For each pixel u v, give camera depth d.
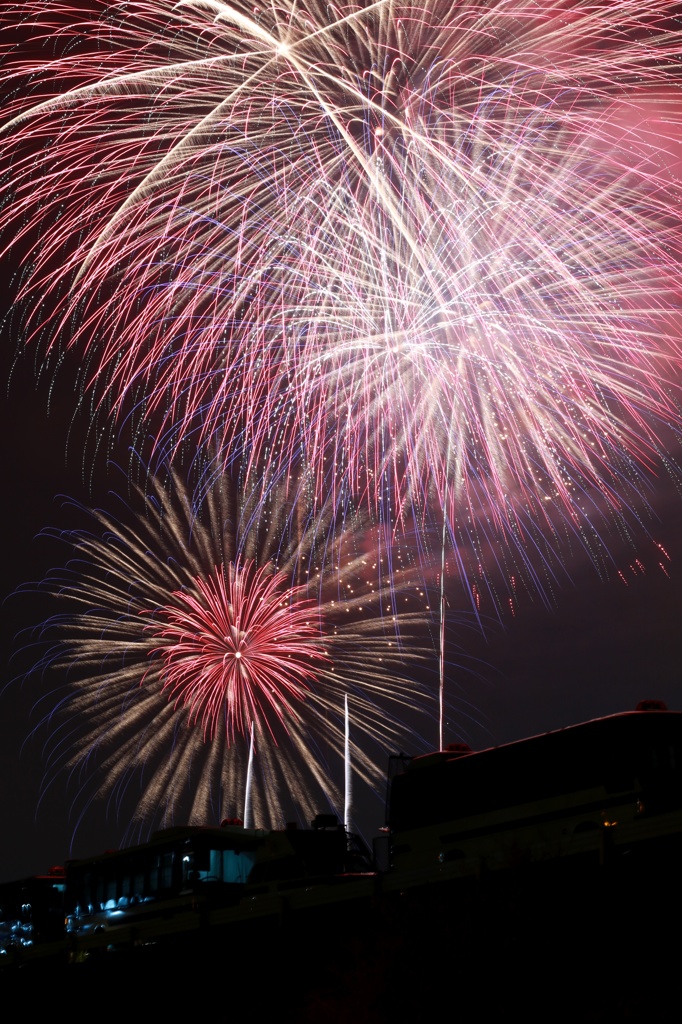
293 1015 18.88
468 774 21.73
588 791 19.55
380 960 16.81
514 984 15.55
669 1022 13.73
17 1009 28.80
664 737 19.12
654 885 14.72
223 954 21.64
